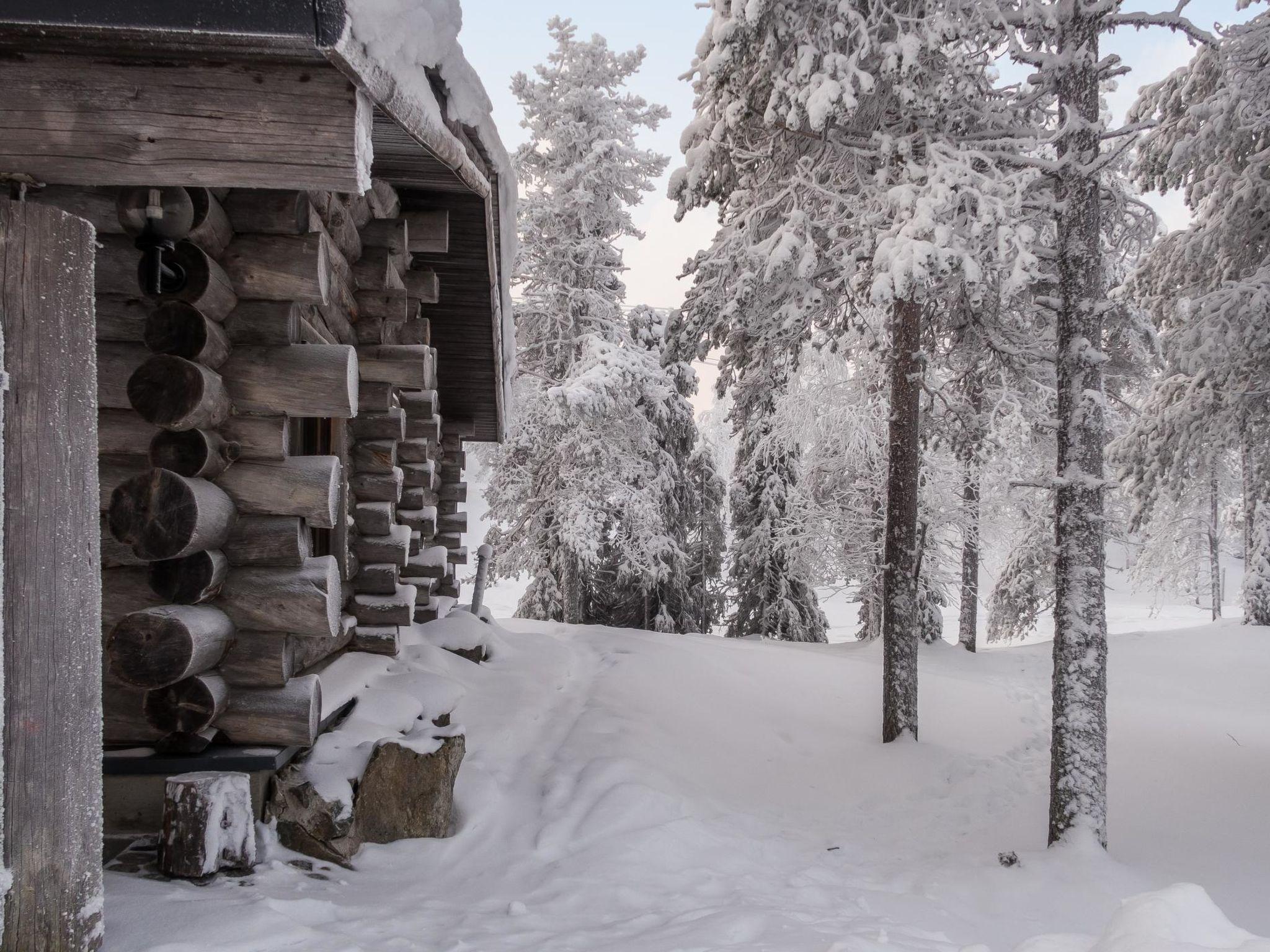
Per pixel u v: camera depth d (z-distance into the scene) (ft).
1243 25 29.01
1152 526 88.33
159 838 14.43
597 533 62.75
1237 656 59.93
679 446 73.46
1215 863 23.63
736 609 75.61
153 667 13.62
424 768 18.11
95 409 9.91
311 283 14.55
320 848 16.10
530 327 64.95
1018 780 30.32
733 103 30.91
